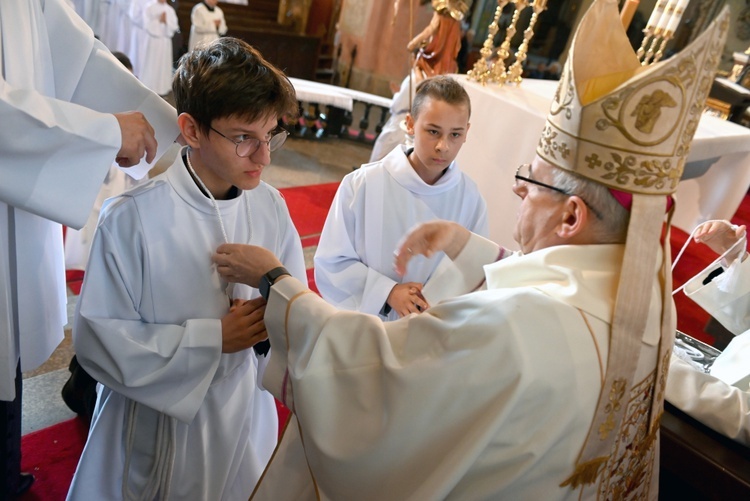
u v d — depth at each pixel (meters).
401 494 1.01
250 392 1.55
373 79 9.52
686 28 8.38
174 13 7.60
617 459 1.12
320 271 2.06
